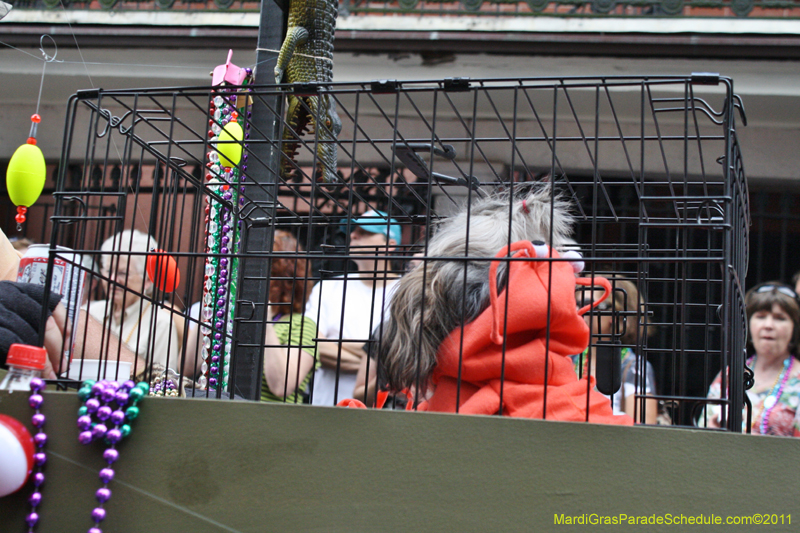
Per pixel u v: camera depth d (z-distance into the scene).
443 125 3.97
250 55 3.90
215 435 1.06
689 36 3.64
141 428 1.07
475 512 0.98
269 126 1.91
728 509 0.94
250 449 1.04
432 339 1.26
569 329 1.24
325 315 2.59
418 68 3.88
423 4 3.95
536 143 3.89
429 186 1.12
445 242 1.33
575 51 3.71
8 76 3.96
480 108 3.92
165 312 2.26
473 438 1.00
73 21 3.97
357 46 3.85
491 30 3.87
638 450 0.97
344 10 3.98
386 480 1.01
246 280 1.94
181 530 1.04
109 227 3.97
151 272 1.68
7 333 1.23
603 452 0.98
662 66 3.72
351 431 1.03
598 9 3.80
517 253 1.26
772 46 3.58
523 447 0.99
